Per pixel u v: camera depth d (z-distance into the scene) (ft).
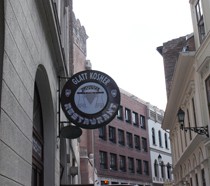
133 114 177.27
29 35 23.38
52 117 35.24
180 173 94.63
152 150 184.85
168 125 107.65
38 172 32.73
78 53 123.24
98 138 148.77
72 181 65.51
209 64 55.26
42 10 28.14
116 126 162.40
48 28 31.07
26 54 22.26
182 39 105.29
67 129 37.68
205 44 56.44
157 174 185.68
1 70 16.93
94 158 142.20
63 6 51.83
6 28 17.46
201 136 59.16
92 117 34.45
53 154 34.91
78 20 123.24
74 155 74.33
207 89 57.57
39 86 32.58
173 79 76.33
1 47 17.15
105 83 35.29
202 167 63.67
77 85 35.12
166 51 106.83
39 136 32.50
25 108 21.68
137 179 170.40
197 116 63.41
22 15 21.30
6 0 17.42
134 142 173.88
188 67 66.95
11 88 18.37
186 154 78.02
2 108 16.67
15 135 19.03
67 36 57.77
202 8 59.47
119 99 34.94
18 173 19.66
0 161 16.24
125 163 165.07
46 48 31.27
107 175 150.82
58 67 39.01
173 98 84.89
